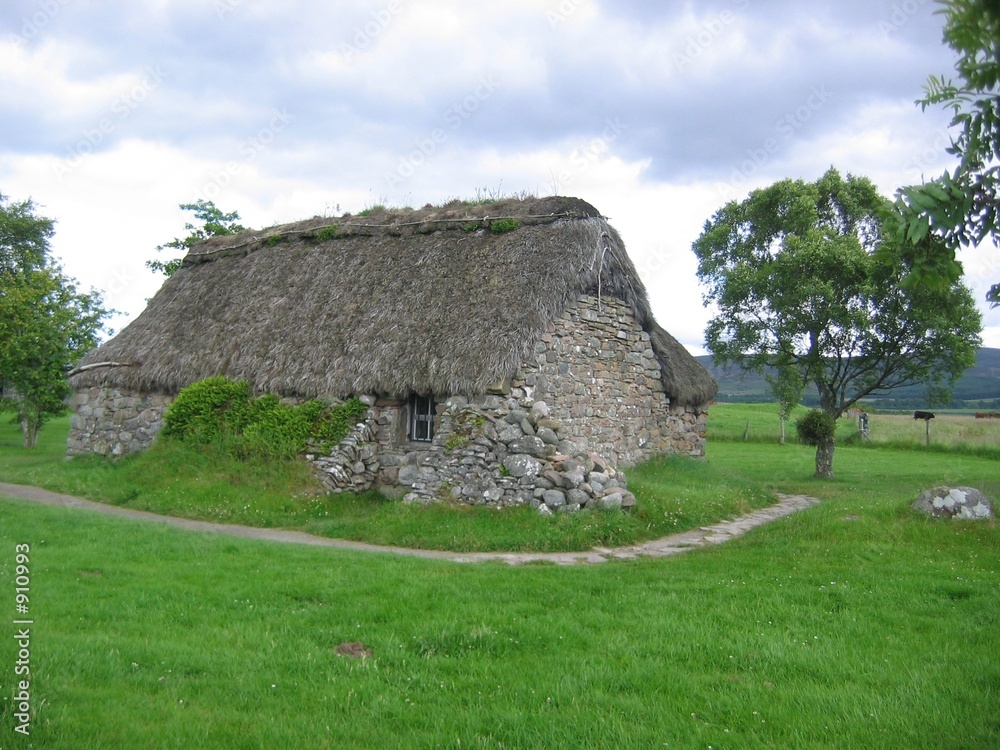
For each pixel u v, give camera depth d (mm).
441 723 5121
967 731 5094
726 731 5062
